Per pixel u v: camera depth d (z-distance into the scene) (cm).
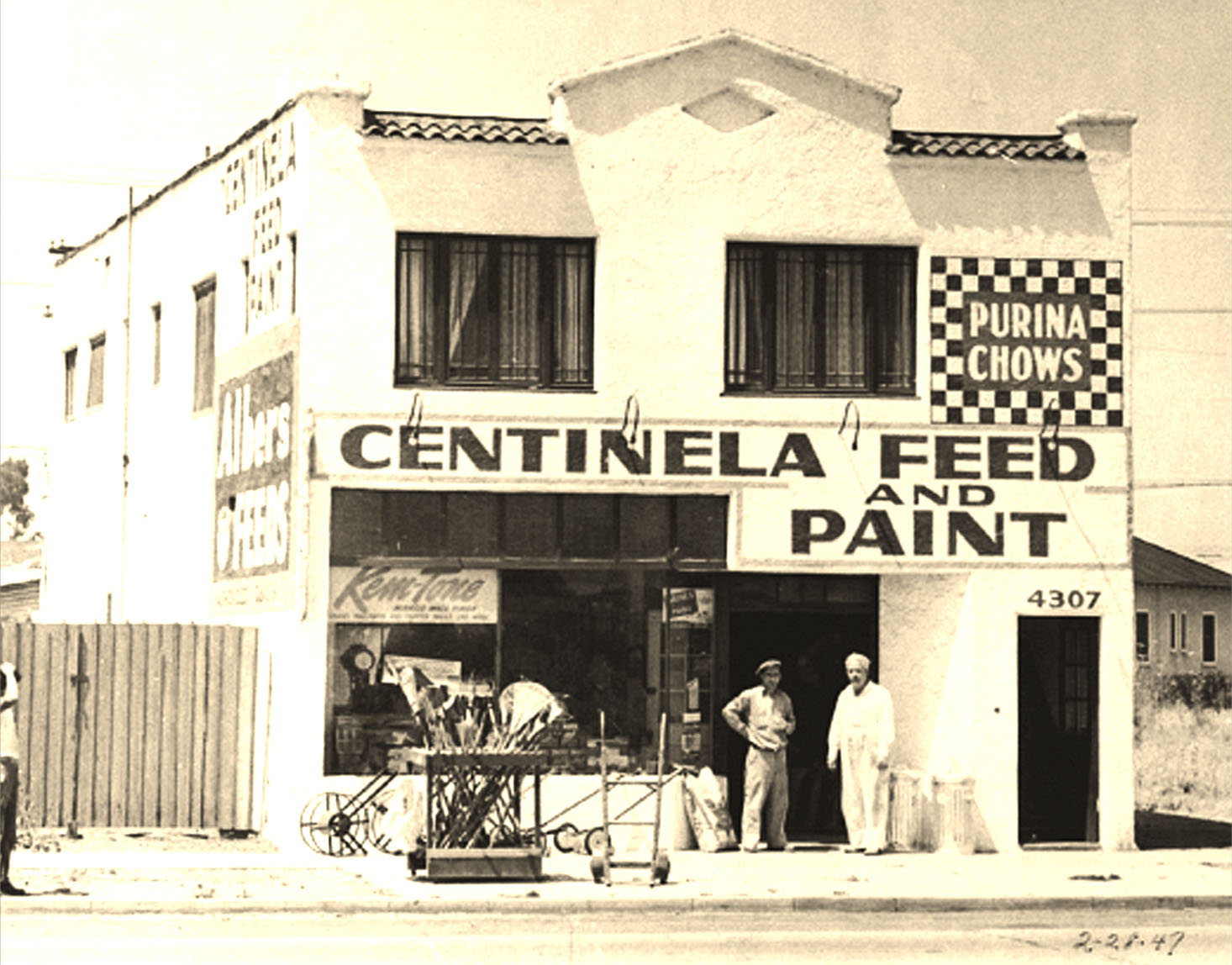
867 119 2248
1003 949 1481
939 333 2244
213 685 2270
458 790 1862
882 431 2231
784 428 2219
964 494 2239
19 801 2216
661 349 2205
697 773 2206
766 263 2247
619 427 2192
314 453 2138
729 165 2225
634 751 2191
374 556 2153
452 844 1855
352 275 2158
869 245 2252
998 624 2228
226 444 2498
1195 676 3625
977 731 2208
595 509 2202
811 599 2262
